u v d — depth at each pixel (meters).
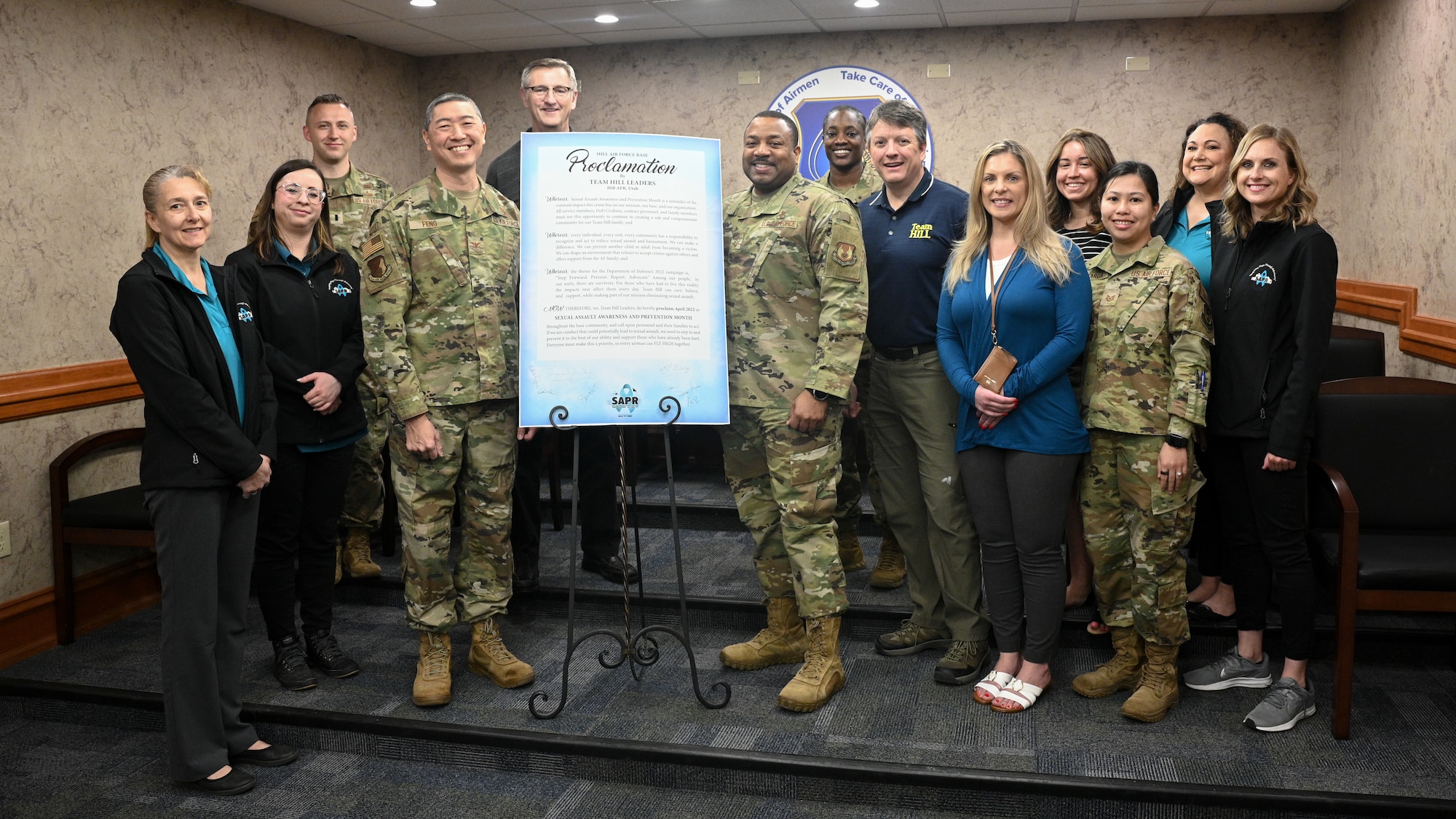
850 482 3.68
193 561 2.40
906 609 3.28
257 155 5.05
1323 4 5.21
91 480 3.73
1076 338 2.56
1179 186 3.19
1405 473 2.79
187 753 2.47
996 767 2.40
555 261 2.66
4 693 3.02
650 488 5.07
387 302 2.72
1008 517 2.73
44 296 3.64
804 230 2.69
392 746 2.70
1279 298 2.51
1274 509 2.57
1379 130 4.72
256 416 2.52
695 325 2.69
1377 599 2.46
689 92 6.25
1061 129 5.80
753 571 3.88
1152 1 5.16
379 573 3.78
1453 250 3.75
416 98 6.59
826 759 2.42
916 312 2.89
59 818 2.41
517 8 5.23
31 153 3.60
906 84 5.95
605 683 2.97
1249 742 2.51
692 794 2.49
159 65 4.32
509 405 2.91
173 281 2.35
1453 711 2.67
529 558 3.56
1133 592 2.67
